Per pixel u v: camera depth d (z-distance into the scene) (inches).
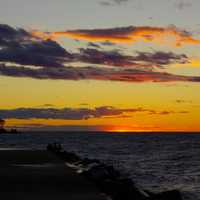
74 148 3939.5
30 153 1681.8
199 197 1130.7
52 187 687.7
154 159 2664.9
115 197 590.9
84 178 816.3
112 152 3353.8
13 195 603.2
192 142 6702.8
